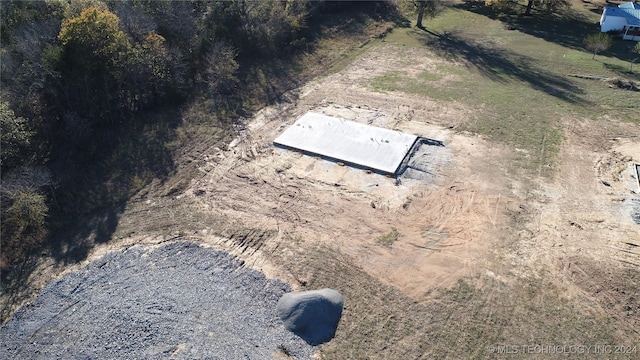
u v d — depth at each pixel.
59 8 34.81
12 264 23.16
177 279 22.27
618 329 20.38
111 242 24.44
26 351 19.22
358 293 21.94
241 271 22.89
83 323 20.14
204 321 20.33
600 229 25.31
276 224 25.81
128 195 27.52
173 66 35.75
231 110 35.72
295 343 19.72
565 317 20.86
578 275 22.72
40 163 28.23
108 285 21.89
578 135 33.38
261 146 32.00
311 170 29.81
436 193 27.91
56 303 21.08
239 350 19.28
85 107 31.45
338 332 20.31
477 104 37.22
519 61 44.84
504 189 28.20
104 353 19.02
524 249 24.17
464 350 19.61
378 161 30.44
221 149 31.62
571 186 28.45
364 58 45.56
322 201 27.33
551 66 43.81
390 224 25.73
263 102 37.25
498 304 21.42
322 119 34.84
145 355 18.95
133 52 32.16
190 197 27.62
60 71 29.77
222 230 25.41
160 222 25.83
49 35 31.89
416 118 35.34
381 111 36.28
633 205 26.89
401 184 28.62
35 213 24.14
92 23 30.52
